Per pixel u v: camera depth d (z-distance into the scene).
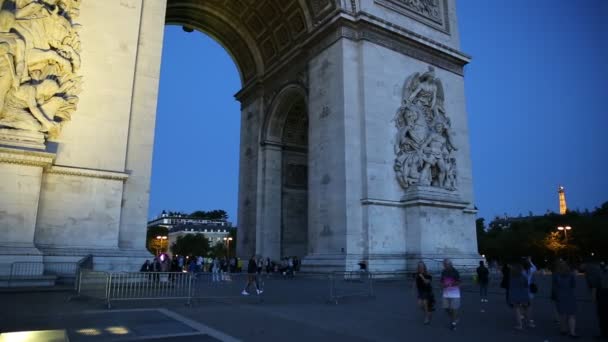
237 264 44.28
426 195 35.31
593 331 13.59
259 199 46.19
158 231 193.62
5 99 21.19
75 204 22.91
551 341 12.02
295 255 46.59
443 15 45.09
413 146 37.31
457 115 42.59
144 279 18.31
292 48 44.62
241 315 14.97
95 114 24.44
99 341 10.05
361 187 34.66
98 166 23.94
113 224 23.72
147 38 27.73
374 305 18.75
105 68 25.30
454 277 13.88
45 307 15.04
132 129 26.03
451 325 13.58
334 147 35.75
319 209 36.50
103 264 22.44
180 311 15.46
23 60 21.70
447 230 36.56
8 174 20.73
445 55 42.75
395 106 37.72
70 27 23.72
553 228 111.69
